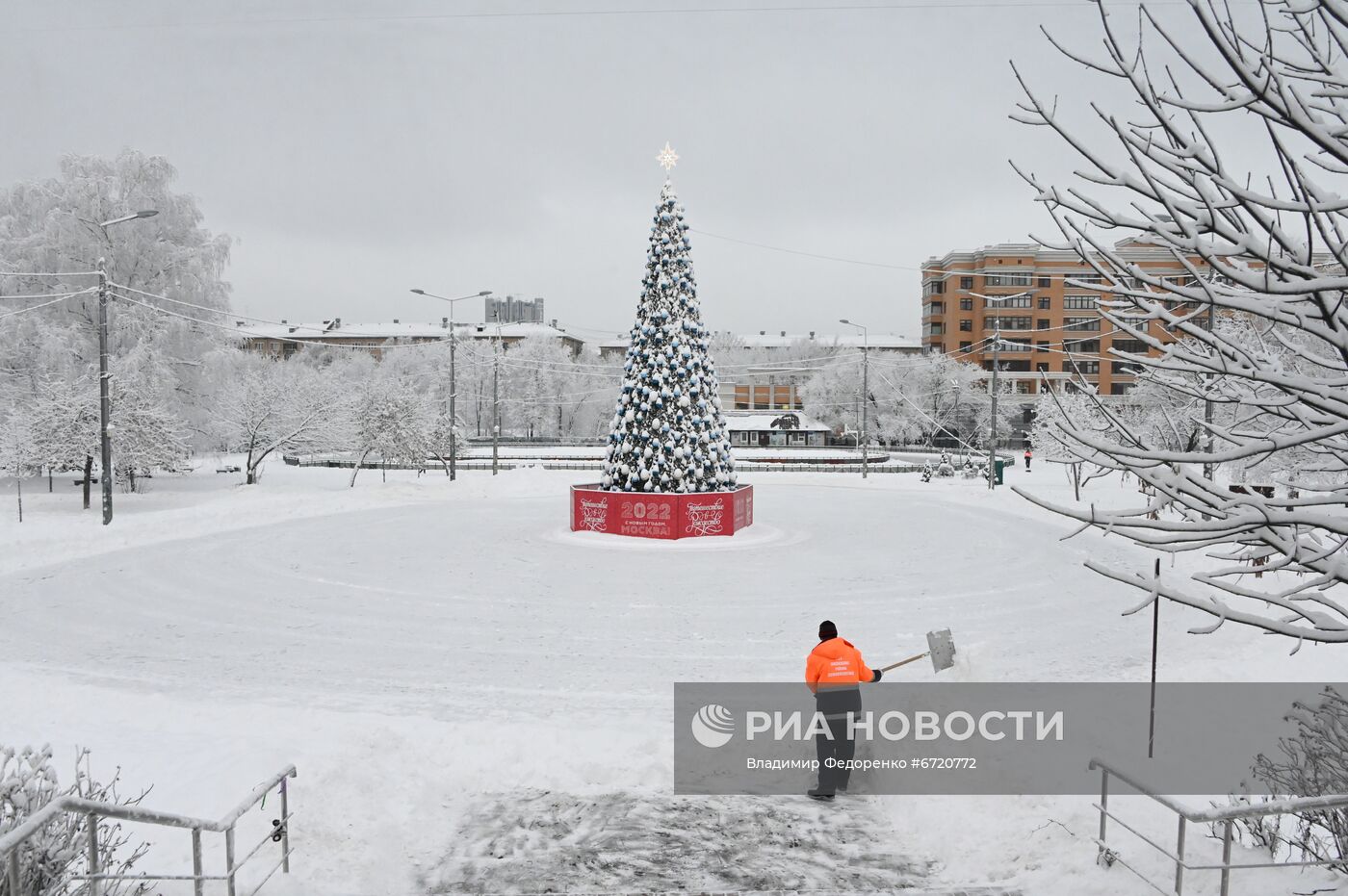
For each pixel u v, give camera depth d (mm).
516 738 8461
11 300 40156
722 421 25609
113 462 33656
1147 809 6320
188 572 19219
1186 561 20641
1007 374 79812
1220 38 3111
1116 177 3518
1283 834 5688
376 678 11445
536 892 5668
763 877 5844
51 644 13211
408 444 43719
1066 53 3551
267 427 46281
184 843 5781
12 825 4355
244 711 9648
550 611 15344
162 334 41031
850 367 83375
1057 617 14922
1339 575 3520
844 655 7438
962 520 29531
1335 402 3379
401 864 6035
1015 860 5852
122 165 42625
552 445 79188
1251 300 3436
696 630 13961
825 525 27641
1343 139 3336
